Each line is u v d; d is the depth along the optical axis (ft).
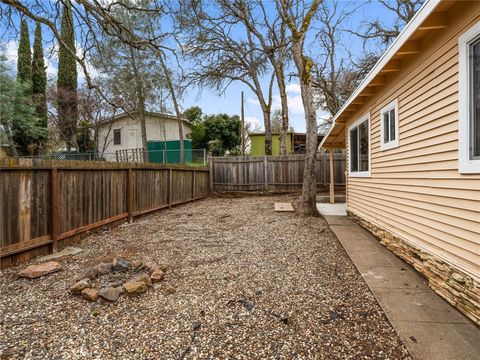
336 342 6.55
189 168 30.89
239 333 6.95
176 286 9.59
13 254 10.98
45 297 8.64
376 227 15.57
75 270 10.87
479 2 7.39
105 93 50.44
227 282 9.93
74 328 7.09
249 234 16.60
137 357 6.08
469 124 7.94
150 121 64.95
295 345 6.46
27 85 49.62
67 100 57.98
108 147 65.36
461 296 7.91
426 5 8.50
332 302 8.48
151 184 23.15
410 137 11.61
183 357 6.09
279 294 9.02
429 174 10.09
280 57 43.75
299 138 71.15
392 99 13.51
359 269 11.07
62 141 63.98
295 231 17.25
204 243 14.74
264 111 49.55
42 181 12.39
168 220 20.76
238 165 38.37
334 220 20.63
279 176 37.42
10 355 6.07
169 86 47.62
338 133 25.95
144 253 13.05
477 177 7.61
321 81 48.80
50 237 12.77
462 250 8.13
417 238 10.92
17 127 51.70
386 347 6.32
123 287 9.00
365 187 17.74
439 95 9.44
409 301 8.49
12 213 10.92
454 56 8.56
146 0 20.44
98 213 16.60
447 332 6.86
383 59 11.92
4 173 10.59
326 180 37.04
